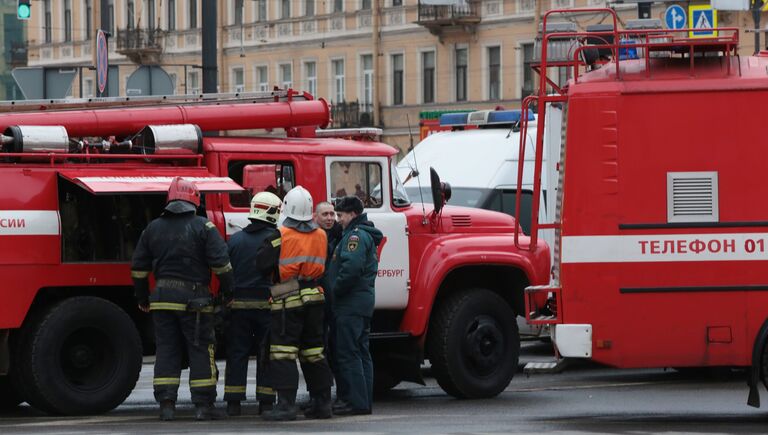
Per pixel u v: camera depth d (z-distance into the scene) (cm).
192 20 9581
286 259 1905
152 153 2025
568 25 1983
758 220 1784
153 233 1891
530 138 2992
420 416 1980
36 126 1956
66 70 3472
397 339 2225
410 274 2189
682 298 1791
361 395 1977
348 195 2141
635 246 1792
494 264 2244
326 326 2011
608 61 1923
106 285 1970
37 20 10644
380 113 8756
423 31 8494
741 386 2406
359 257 1931
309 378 1928
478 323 2230
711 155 1789
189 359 1905
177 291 1883
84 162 1986
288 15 9250
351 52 8875
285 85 9288
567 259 1806
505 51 8081
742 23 6191
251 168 2058
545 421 1911
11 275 1898
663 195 1791
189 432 1738
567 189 1806
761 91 1789
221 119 2116
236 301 1944
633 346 1797
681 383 2472
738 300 1786
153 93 3306
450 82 8394
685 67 1809
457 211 2256
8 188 1908
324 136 2250
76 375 1955
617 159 1794
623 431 1769
